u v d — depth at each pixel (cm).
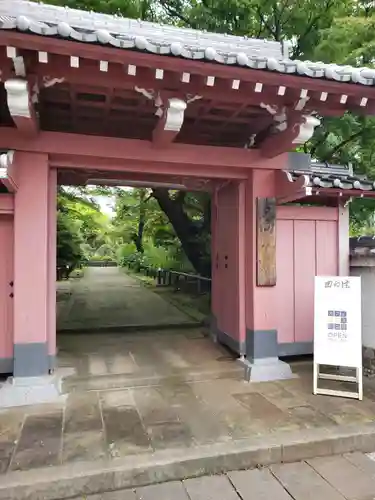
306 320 505
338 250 515
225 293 548
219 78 318
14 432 312
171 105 325
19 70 291
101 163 420
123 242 3438
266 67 307
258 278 452
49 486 247
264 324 457
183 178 507
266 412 351
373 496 248
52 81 315
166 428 319
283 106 363
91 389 408
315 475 274
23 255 385
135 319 772
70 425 324
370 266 473
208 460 276
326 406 365
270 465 288
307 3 734
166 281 1497
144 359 498
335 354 392
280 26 785
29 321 385
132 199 1883
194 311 862
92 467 260
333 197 520
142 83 320
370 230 952
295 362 505
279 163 458
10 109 306
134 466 262
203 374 445
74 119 432
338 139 817
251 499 245
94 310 891
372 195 493
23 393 370
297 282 503
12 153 352
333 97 350
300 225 505
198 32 432
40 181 389
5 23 254
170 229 1473
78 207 1872
